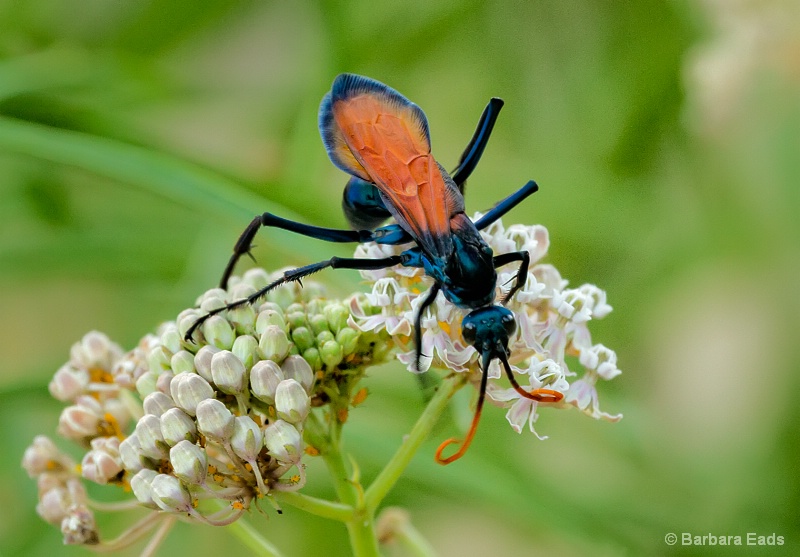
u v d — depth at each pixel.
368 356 0.36
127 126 0.41
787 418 0.44
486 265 0.35
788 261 0.45
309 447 0.36
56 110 0.41
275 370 0.35
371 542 0.36
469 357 0.35
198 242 0.43
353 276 0.39
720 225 0.45
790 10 0.43
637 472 0.44
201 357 0.35
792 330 0.45
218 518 0.35
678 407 0.45
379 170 0.35
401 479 0.43
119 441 0.36
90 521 0.36
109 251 0.43
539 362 0.35
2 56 0.44
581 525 0.42
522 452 0.43
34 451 0.37
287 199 0.41
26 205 0.44
